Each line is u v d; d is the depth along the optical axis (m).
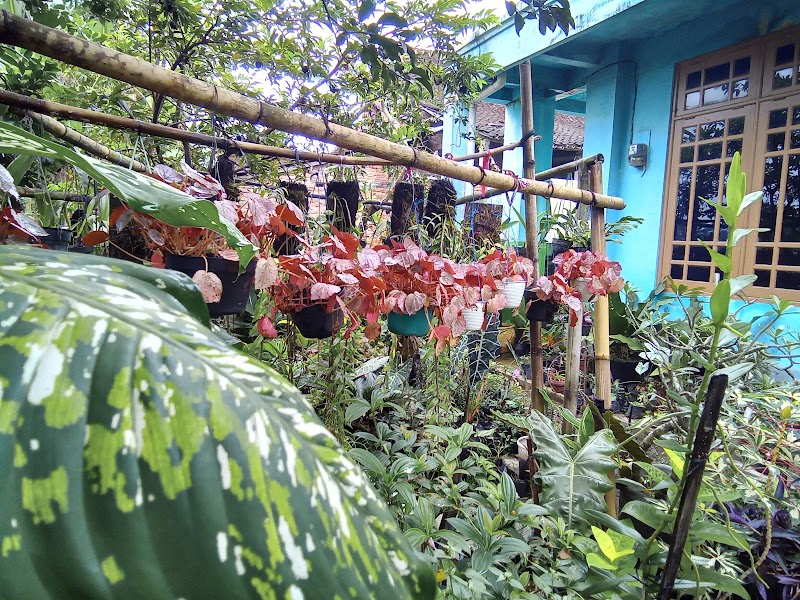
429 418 1.89
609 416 1.74
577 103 6.04
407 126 3.09
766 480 1.56
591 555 1.07
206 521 0.31
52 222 1.57
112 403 0.33
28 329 0.35
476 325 1.57
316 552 0.34
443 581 1.28
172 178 1.10
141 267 0.49
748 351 1.61
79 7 2.39
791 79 3.31
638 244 4.33
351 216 2.09
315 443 0.42
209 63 2.65
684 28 3.93
